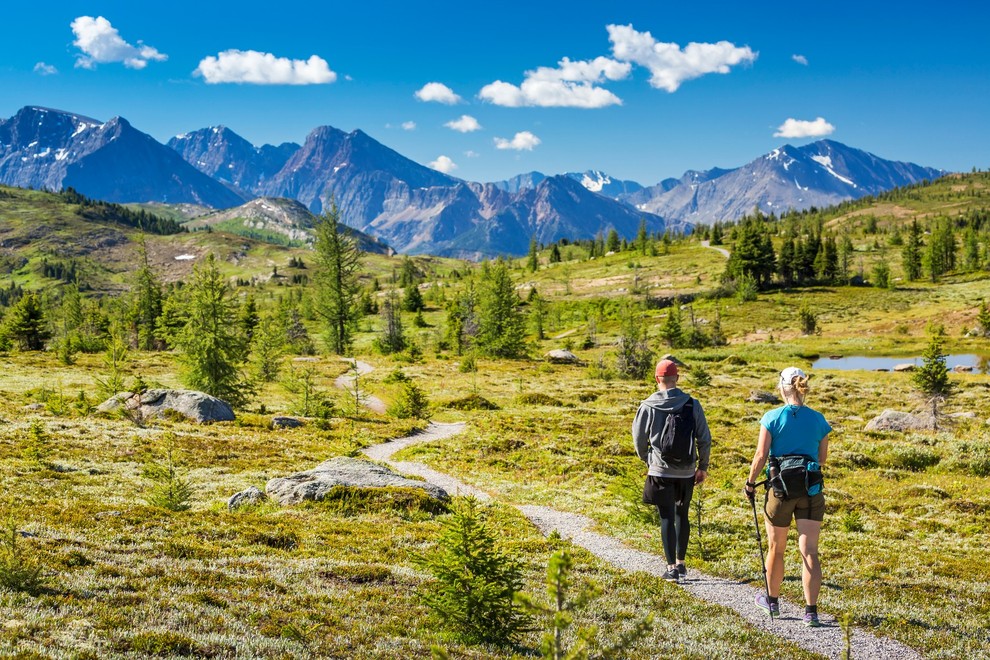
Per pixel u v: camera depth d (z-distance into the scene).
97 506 16.06
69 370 70.94
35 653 6.28
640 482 16.95
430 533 16.11
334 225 103.31
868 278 186.75
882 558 14.37
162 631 7.43
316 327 141.38
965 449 31.62
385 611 9.58
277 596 9.77
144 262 136.62
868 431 38.06
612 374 78.00
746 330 134.62
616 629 8.88
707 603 10.31
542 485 24.77
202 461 27.45
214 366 50.38
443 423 46.69
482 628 8.52
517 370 85.19
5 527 11.12
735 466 28.45
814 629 8.98
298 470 26.94
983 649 8.62
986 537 17.52
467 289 143.88
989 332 106.62
